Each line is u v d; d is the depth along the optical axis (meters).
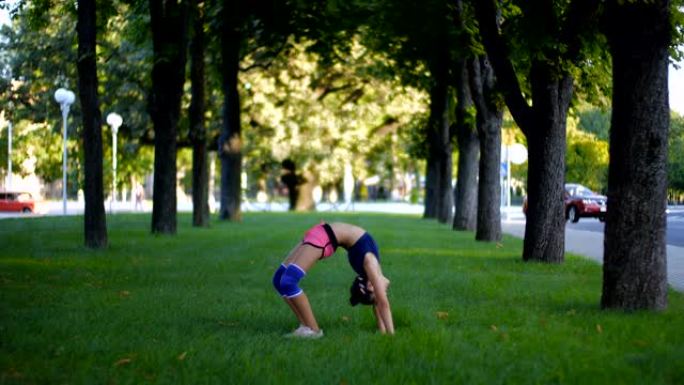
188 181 94.56
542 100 18.28
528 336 8.94
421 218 49.59
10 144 68.38
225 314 10.62
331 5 31.86
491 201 26.80
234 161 39.56
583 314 10.60
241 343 8.59
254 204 72.12
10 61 45.91
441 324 9.82
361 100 57.41
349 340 8.71
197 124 33.12
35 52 45.31
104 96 46.50
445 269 16.94
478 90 26.78
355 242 9.04
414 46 34.03
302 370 7.30
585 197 46.72
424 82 39.31
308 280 14.70
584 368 7.29
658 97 10.73
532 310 11.13
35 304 11.37
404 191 120.94
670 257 22.12
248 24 35.41
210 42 37.53
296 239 25.77
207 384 6.85
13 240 23.62
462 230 33.97
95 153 20.80
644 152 10.77
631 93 10.76
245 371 7.23
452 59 30.19
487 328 9.70
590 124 50.94
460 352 8.02
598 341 8.75
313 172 62.94
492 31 17.38
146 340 8.76
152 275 15.24
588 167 50.59
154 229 27.39
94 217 20.94
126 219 39.12
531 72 18.33
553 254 18.70
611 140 11.02
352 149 61.44
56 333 9.09
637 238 10.84
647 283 10.85
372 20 32.75
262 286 13.77
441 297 12.52
